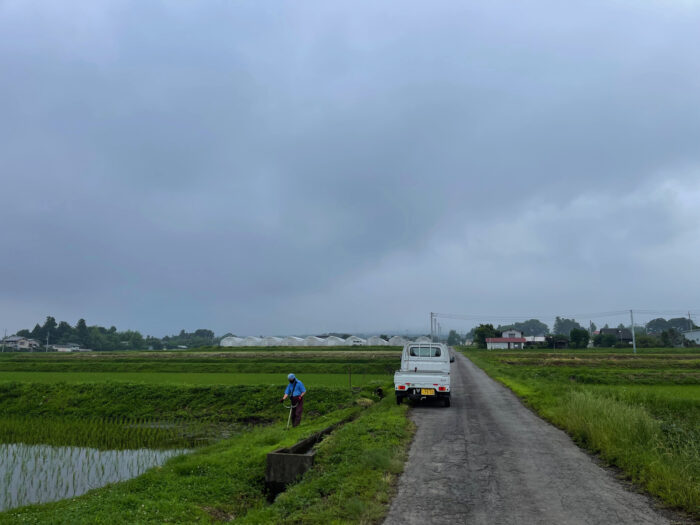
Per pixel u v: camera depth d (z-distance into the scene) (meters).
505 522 6.12
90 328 164.75
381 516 6.34
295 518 6.44
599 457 9.79
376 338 113.62
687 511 6.48
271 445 12.85
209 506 8.53
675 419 14.83
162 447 17.42
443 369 20.25
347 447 10.17
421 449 10.57
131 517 7.36
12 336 140.62
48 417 25.53
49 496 11.47
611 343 105.50
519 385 26.23
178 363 50.16
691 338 121.88
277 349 89.62
